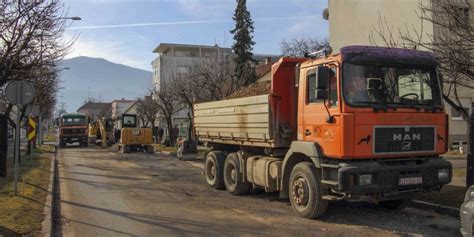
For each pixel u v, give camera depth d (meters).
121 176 18.69
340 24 33.50
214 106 14.28
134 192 14.10
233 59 40.53
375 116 9.03
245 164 12.95
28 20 13.55
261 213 10.63
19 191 12.95
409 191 9.24
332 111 9.17
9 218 9.23
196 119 15.88
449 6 10.61
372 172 8.87
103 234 8.68
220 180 14.34
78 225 9.46
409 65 9.52
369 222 9.60
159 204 11.92
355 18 31.92
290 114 11.08
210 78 34.19
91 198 12.93
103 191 14.33
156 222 9.70
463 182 13.41
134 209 11.23
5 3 13.29
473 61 10.53
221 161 14.41
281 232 8.77
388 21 27.70
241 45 42.19
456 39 10.94
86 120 50.50
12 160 24.36
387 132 9.10
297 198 10.13
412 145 9.31
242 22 42.47
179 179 17.56
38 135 44.88
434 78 9.77
